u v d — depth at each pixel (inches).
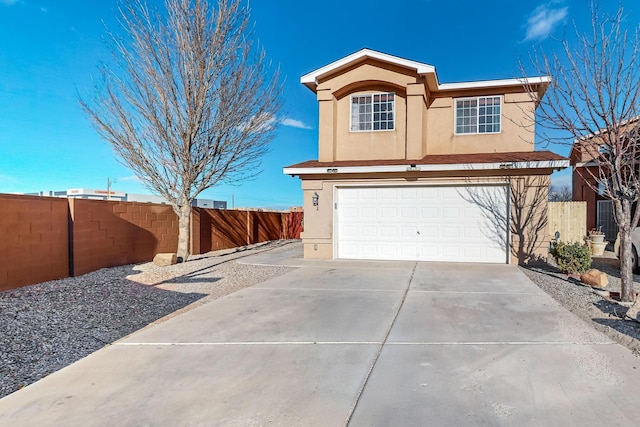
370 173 508.4
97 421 127.3
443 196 495.2
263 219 888.3
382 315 248.4
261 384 152.9
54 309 255.9
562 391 142.7
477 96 552.7
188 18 454.0
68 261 379.2
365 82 547.2
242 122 501.7
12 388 154.2
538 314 244.7
